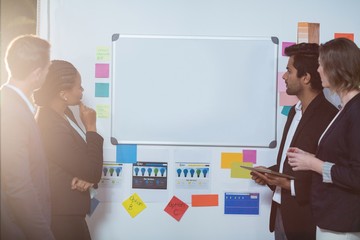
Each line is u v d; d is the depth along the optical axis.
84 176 1.70
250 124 2.32
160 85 2.32
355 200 1.50
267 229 2.33
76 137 1.75
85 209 1.76
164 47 2.31
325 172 1.51
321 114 1.78
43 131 1.67
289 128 2.00
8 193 1.33
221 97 2.32
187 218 2.33
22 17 2.34
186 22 2.30
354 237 1.52
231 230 2.33
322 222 1.57
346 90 1.56
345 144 1.51
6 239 1.36
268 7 2.30
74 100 1.79
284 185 1.83
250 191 2.33
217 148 2.33
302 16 2.31
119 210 2.33
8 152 1.31
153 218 2.33
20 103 1.39
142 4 2.30
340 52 1.54
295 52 1.89
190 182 2.33
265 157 2.33
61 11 2.30
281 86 2.32
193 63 2.31
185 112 2.32
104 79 2.32
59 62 1.76
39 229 1.36
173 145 2.32
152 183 2.32
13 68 1.43
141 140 2.32
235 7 2.30
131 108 2.32
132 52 2.31
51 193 1.69
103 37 2.31
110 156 2.33
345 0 2.31
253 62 2.31
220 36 2.30
